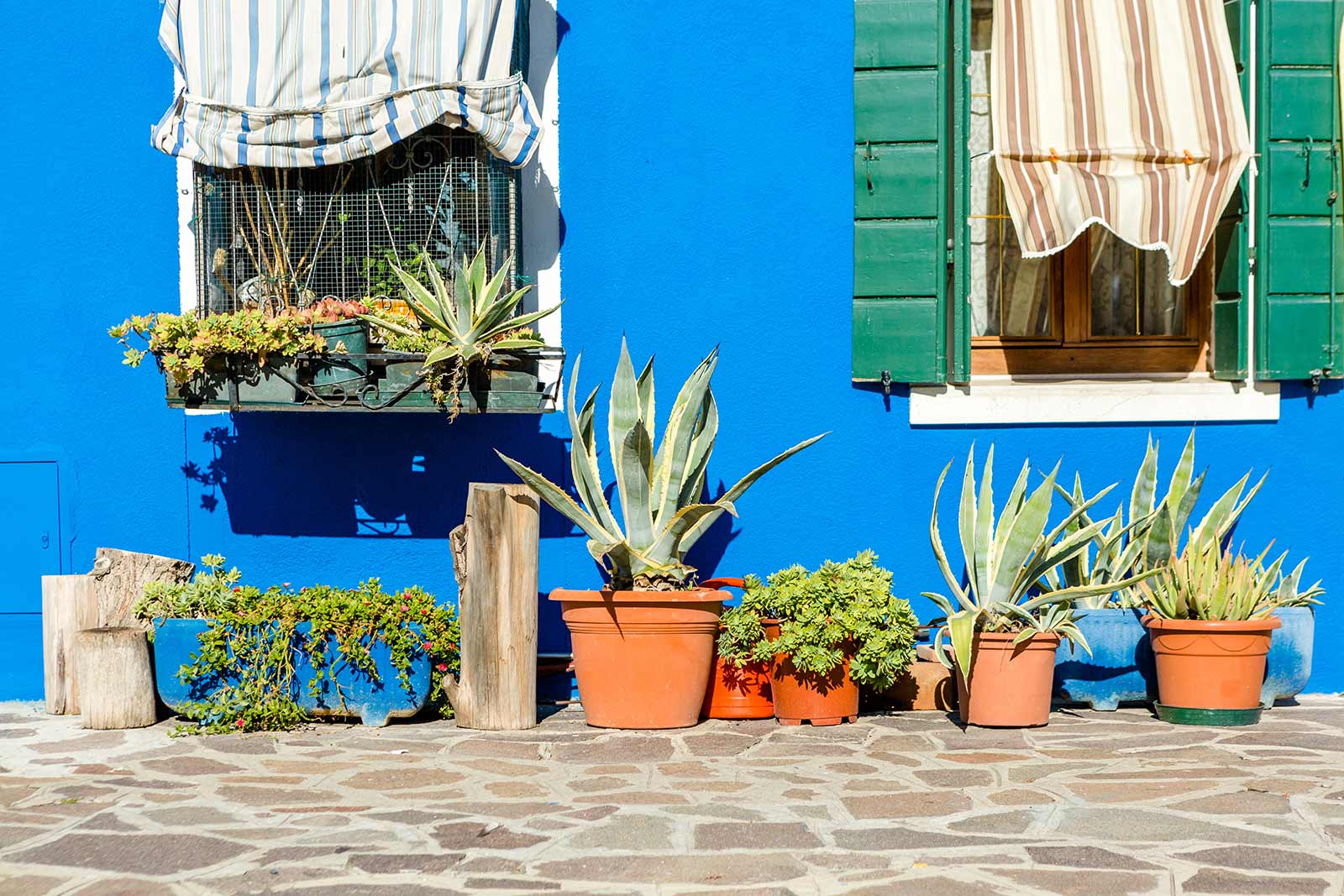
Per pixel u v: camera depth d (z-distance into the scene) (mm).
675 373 5910
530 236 5891
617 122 5887
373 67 5395
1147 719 5352
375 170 5598
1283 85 5742
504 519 5223
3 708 5723
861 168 5793
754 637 5320
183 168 5895
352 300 5574
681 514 5227
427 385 5262
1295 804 3957
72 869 3395
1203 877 3299
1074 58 5504
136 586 5656
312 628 5160
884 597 5191
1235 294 5762
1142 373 5930
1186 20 5527
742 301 5891
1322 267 5785
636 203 5902
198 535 5934
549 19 5883
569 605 5238
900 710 5609
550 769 4516
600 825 3785
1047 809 3939
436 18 5395
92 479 5938
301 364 5289
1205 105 5465
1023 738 4980
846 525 5887
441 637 5195
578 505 5816
